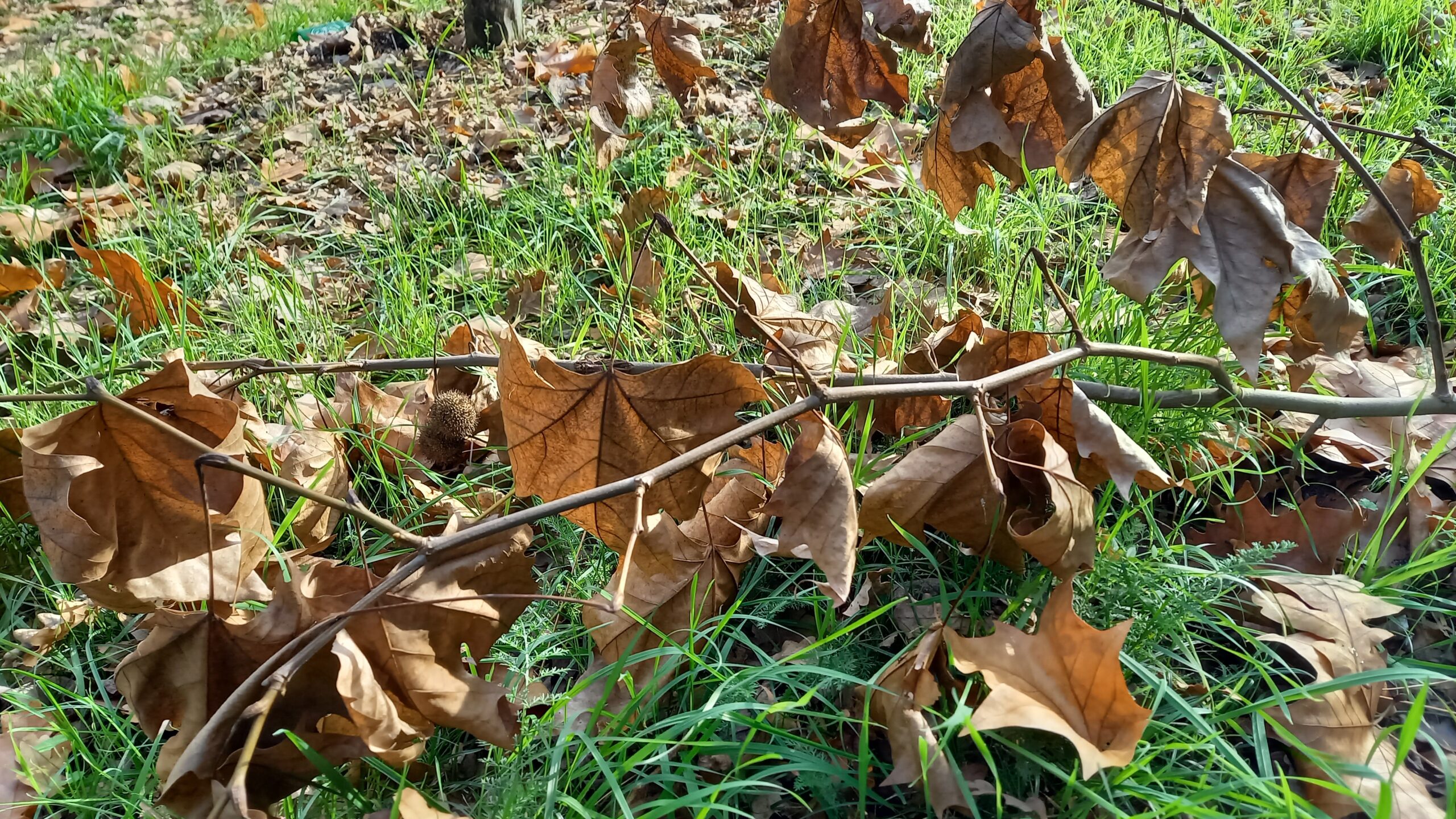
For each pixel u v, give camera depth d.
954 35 1.66
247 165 1.60
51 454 0.71
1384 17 1.58
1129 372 0.91
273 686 0.63
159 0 2.97
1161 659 0.76
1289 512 0.84
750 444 0.87
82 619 0.85
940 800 0.66
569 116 1.54
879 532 0.78
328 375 1.06
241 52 2.15
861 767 0.67
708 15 1.93
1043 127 0.86
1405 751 0.62
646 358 1.05
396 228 1.26
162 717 0.69
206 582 0.77
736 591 0.81
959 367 0.88
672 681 0.75
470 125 1.58
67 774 0.74
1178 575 0.77
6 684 0.82
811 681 0.76
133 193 1.50
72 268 1.31
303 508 0.86
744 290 0.97
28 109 1.72
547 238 1.25
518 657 0.79
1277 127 1.25
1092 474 0.82
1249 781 0.65
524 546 0.73
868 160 1.36
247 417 0.90
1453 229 1.09
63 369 1.06
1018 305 1.04
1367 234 0.91
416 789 0.70
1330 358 0.97
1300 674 0.76
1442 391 0.83
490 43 1.95
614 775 0.69
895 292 1.11
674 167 1.37
